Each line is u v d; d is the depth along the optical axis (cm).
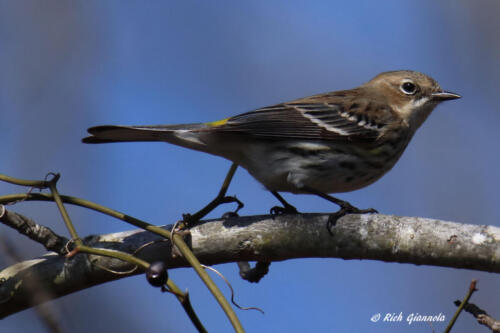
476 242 840
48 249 859
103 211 833
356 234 894
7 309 923
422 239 864
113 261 925
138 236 948
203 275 744
